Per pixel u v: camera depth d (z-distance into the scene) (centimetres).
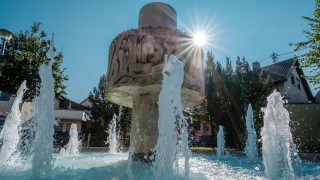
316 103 1716
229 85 1522
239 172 409
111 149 980
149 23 573
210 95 1566
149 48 498
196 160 609
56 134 1578
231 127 1441
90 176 320
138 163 447
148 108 520
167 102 394
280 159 432
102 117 1455
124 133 1381
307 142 1647
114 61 539
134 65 501
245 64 1577
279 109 489
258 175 386
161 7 585
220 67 1612
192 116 1998
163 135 377
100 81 1538
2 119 1905
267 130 470
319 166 521
